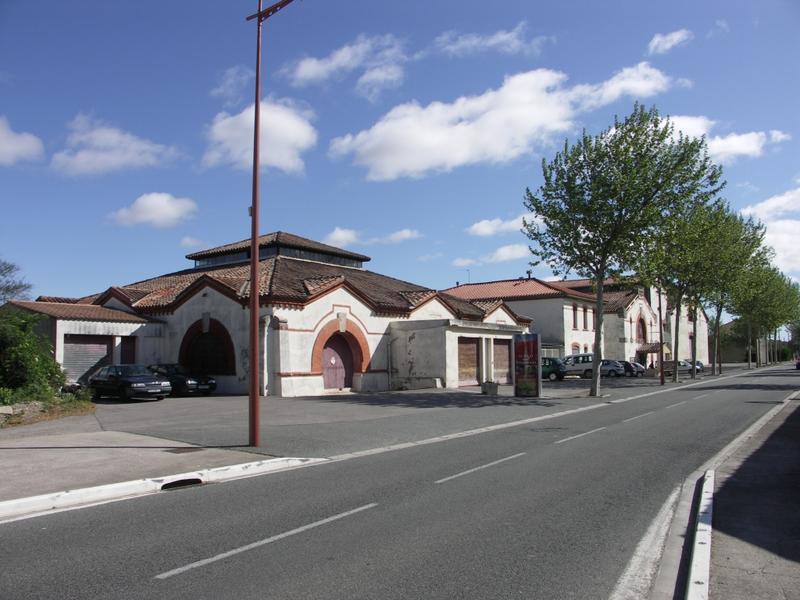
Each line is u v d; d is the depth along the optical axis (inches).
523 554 249.8
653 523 298.0
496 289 2365.9
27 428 647.8
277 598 203.9
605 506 329.4
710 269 1678.2
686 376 2156.7
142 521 306.5
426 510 319.6
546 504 332.8
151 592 210.4
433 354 1306.6
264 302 1088.8
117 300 1338.6
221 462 457.4
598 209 1099.9
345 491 368.2
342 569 231.6
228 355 1131.3
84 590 212.7
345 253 1619.1
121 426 663.8
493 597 205.6
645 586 218.4
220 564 238.5
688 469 435.8
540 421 756.0
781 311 2765.7
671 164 1095.6
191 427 657.0
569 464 454.0
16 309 1071.6
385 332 1327.5
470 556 246.7
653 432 639.1
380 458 494.6
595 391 1151.0
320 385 1149.7
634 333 2524.6
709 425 699.4
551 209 1144.2
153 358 1209.4
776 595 209.0
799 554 253.3
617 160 1094.4
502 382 1528.1
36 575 228.4
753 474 419.5
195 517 312.3
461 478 402.9
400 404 943.7
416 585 215.3
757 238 1878.7
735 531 286.0
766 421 736.3
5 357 794.8
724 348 4461.1
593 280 1214.3
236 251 1509.6
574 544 263.7
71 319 1089.4
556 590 212.5
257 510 324.8
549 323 2178.9
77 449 511.2
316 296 1147.9
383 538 270.5
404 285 1632.6
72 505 344.8
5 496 346.3
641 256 1115.3
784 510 324.2
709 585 217.5
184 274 1542.8
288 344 1090.7
